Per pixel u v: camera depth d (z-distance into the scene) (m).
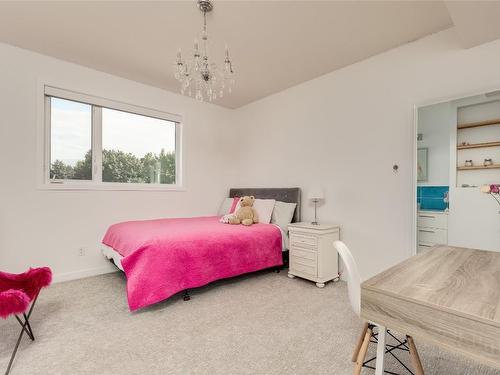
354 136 3.03
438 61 2.41
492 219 2.09
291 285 2.89
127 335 1.86
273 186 4.01
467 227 2.21
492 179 2.10
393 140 2.70
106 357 1.61
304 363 1.57
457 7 1.72
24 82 2.75
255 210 3.61
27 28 2.38
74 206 3.07
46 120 2.95
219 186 4.52
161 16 2.18
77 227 3.08
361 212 2.95
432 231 2.41
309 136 3.51
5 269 2.65
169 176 4.03
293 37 2.49
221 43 2.59
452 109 2.31
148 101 3.67
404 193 2.62
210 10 2.10
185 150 4.07
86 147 3.25
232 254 2.74
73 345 1.73
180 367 1.53
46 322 2.03
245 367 1.53
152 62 3.01
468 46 2.22
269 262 3.07
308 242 2.94
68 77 3.01
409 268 1.18
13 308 1.45
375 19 2.22
